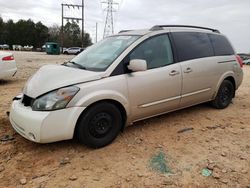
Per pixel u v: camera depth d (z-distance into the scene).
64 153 3.77
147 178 3.23
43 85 3.72
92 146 3.85
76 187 3.06
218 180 3.20
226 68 5.70
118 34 4.92
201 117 5.36
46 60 23.47
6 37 91.81
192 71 4.89
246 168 3.46
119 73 3.99
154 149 3.95
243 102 6.68
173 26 5.05
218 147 4.05
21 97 4.10
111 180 3.19
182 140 4.28
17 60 21.86
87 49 4.98
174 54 4.71
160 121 5.07
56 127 3.50
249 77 13.19
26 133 3.59
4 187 3.05
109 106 3.88
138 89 4.15
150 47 4.42
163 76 4.43
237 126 4.94
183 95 4.84
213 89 5.49
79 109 3.58
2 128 4.59
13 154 3.73
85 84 3.69
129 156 3.74
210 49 5.44
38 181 3.16
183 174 3.32
